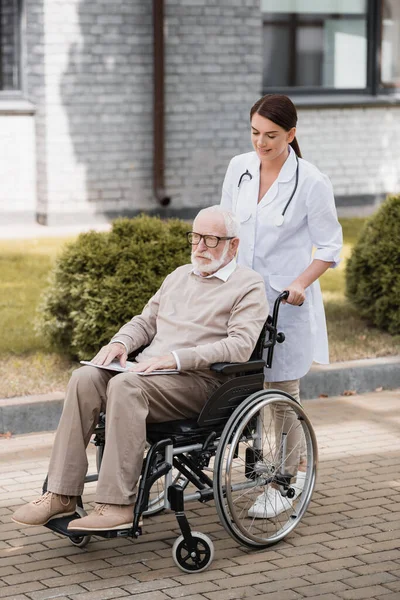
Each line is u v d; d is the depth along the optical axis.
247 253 6.39
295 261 6.39
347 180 18.47
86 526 5.50
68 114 16.03
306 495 6.28
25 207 16.41
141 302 8.72
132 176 16.67
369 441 8.02
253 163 6.41
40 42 15.77
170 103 16.70
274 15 17.73
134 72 16.36
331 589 5.48
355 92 18.53
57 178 16.11
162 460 5.78
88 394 5.73
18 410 8.07
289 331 6.41
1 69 16.17
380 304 10.39
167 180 16.94
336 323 10.78
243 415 5.79
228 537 6.20
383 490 6.97
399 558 5.89
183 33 16.59
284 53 17.94
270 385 6.56
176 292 6.15
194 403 5.89
